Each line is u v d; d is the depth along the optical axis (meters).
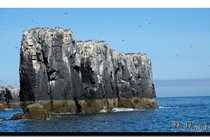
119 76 142.88
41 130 68.56
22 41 103.81
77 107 111.56
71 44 110.44
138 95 152.62
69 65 109.19
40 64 103.50
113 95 132.75
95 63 121.56
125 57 147.25
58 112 105.44
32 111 87.50
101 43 127.50
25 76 102.12
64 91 106.69
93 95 119.69
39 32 105.06
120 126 80.62
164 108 161.25
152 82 164.12
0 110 158.12
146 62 160.25
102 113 117.88
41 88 102.69
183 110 143.50
